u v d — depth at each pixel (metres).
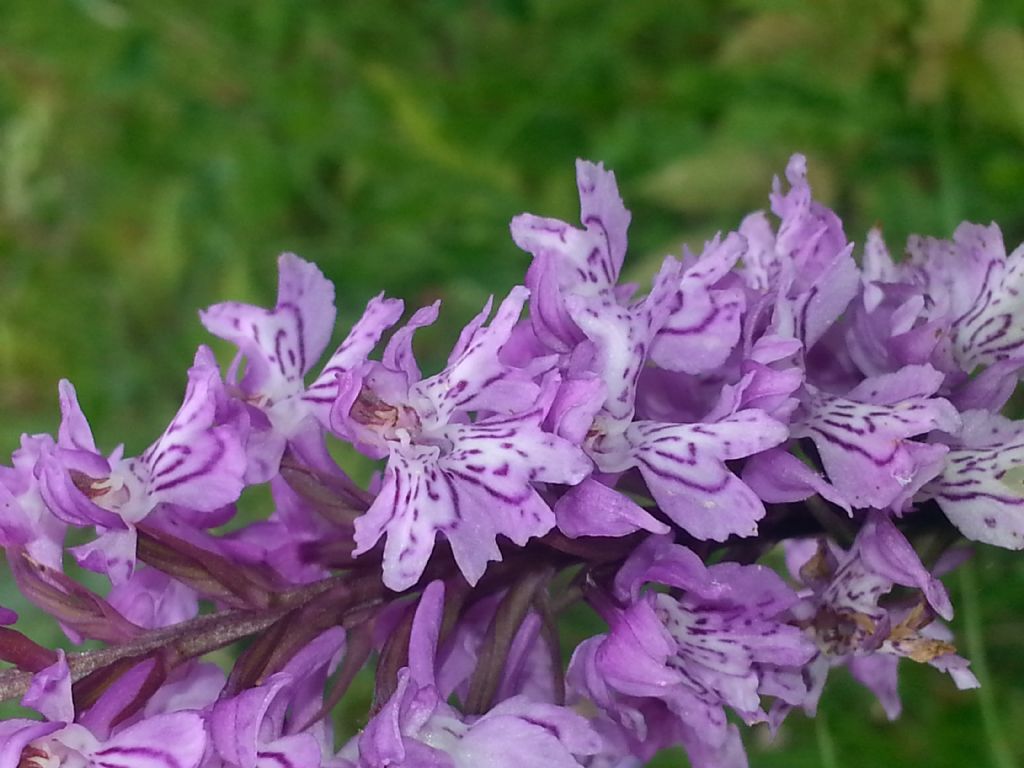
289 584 0.09
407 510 0.08
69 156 0.23
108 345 0.21
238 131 0.22
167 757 0.08
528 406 0.09
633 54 0.20
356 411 0.09
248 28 0.22
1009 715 0.14
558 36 0.20
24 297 0.22
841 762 0.14
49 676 0.08
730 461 0.09
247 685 0.09
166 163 0.23
